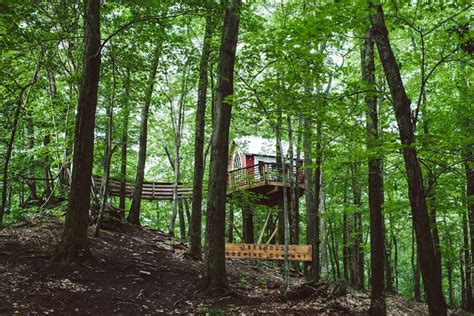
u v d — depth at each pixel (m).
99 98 13.62
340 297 10.30
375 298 8.95
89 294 7.56
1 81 10.61
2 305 6.33
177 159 19.44
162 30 11.00
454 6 6.58
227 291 9.00
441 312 5.79
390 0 6.88
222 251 9.30
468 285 17.64
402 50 13.80
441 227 17.64
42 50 10.93
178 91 19.33
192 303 8.30
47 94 14.40
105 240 11.55
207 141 23.62
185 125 25.11
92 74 9.26
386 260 18.53
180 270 10.62
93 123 9.30
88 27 9.40
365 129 8.36
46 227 10.99
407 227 25.00
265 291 10.44
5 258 8.30
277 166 18.09
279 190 17.83
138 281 8.83
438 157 7.56
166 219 29.36
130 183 20.08
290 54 7.68
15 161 12.80
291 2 14.42
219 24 12.05
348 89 7.79
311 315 8.37
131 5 10.66
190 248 12.79
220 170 9.52
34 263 8.27
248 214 21.11
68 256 8.64
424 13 6.75
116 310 7.18
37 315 6.30
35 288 7.23
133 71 12.78
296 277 15.27
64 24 10.98
